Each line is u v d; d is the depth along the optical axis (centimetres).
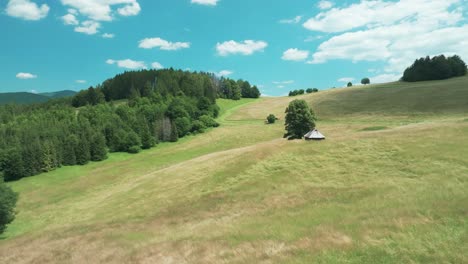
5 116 14012
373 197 2434
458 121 4925
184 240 2028
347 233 1589
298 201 2816
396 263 1227
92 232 2855
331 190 2944
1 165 7725
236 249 1642
